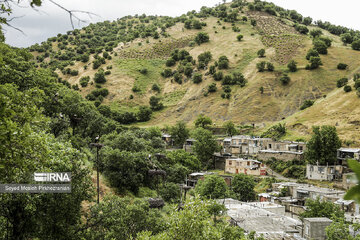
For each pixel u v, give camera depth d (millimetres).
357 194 1820
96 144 29984
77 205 18016
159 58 197000
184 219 16078
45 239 16688
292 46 176625
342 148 74875
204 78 161250
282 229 34531
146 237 16500
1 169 9984
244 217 37406
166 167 57188
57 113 39062
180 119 137625
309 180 72062
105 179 39844
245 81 149000
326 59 154875
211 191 55625
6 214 15570
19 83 33719
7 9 5734
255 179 77188
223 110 135375
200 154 91688
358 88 105500
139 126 132375
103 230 21078
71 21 5105
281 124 109688
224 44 197000
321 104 112500
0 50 8297
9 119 8641
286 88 139625
